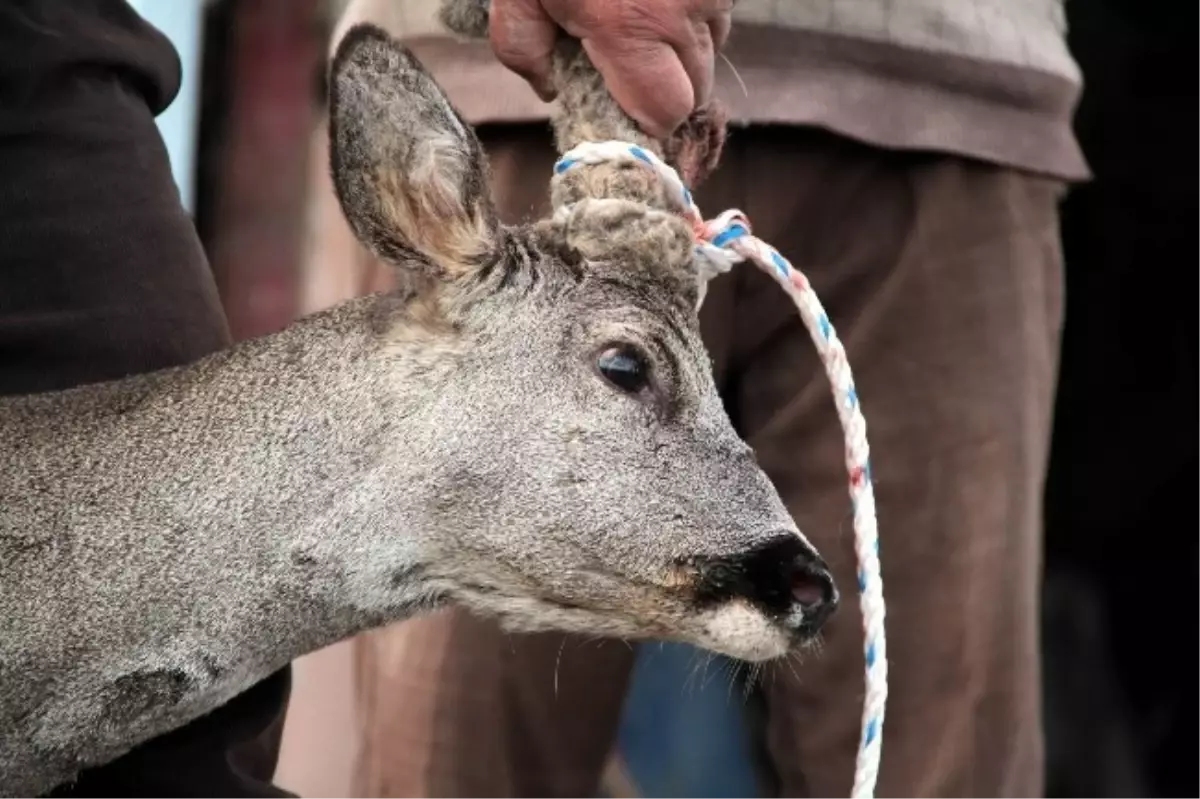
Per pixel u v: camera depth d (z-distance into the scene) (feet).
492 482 9.69
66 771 9.60
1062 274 13.25
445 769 12.39
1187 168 18.28
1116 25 18.22
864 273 12.33
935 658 12.21
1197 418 18.61
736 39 11.79
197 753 10.47
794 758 12.64
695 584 9.72
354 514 9.66
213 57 20.56
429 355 9.81
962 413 12.26
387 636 12.64
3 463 9.67
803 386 12.42
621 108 10.04
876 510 12.31
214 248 20.56
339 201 9.71
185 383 9.94
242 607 9.62
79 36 11.14
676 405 9.89
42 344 10.71
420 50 12.40
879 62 11.96
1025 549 12.39
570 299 9.87
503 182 12.33
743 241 10.18
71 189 10.91
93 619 9.47
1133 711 18.31
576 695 12.33
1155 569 18.71
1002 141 12.26
